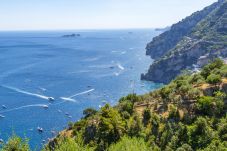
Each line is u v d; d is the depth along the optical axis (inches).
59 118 6284.5
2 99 7450.8
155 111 3157.0
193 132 2596.0
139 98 3580.2
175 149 2527.1
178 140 2578.7
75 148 1727.4
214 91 3179.1
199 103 2920.8
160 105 3238.2
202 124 2600.9
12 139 1561.3
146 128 2854.3
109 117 3004.4
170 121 2861.7
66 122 6082.7
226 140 2488.9
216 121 2723.9
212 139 2522.1
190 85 3415.4
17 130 5615.2
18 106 6948.8
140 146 2111.2
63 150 1727.4
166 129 2726.4
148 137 2736.2
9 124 5900.6
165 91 3383.4
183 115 2883.9
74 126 3314.5
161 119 2913.4
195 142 2529.5
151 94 3659.0
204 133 2559.1
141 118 3041.3
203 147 2464.3
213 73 3570.4
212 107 2881.4
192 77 3809.1
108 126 2815.0
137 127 2827.3
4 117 6269.7
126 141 2160.4
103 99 7760.8
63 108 6909.5
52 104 7175.2
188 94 3157.0
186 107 3024.1
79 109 6894.7
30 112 6584.6
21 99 7475.4
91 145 2689.5
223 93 3014.3
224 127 2583.7
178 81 3587.6
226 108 2869.1
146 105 3383.4
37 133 5511.8
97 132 2844.5
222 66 3752.5
